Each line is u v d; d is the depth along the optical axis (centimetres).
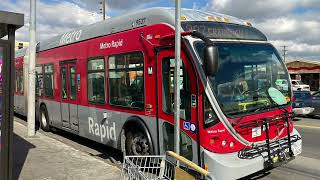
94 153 1038
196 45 660
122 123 860
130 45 826
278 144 709
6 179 624
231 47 695
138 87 803
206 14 759
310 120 1822
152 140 770
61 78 1195
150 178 538
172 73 709
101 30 951
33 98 1235
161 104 739
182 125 683
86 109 1027
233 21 767
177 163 548
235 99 665
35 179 737
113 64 891
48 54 1310
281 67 771
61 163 853
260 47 744
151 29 764
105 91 927
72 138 1268
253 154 664
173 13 735
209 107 641
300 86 4647
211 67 598
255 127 677
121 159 957
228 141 646
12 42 615
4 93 615
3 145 620
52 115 1291
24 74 1672
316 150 1052
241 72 688
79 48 1062
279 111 727
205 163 637
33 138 1184
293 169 848
